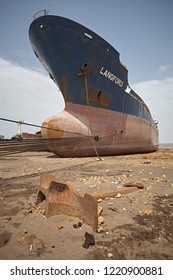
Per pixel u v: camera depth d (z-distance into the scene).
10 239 3.22
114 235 3.35
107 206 4.59
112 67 18.02
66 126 16.41
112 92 18.72
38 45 16.64
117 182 6.98
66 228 3.47
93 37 16.19
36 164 12.59
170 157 18.77
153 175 8.59
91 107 17.53
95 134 17.78
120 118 20.06
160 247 3.09
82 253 2.86
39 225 3.60
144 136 25.95
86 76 16.48
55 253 2.86
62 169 10.24
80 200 3.88
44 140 10.09
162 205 4.83
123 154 22.84
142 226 3.73
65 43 15.62
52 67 17.09
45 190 4.24
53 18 14.71
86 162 13.65
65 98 17.48
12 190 5.93
